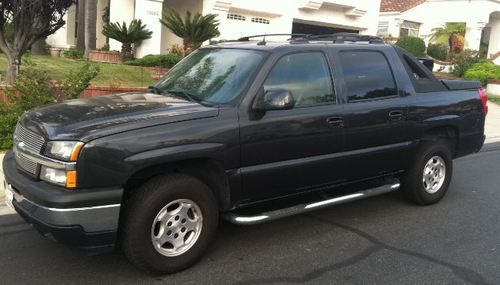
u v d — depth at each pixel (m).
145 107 4.43
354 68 5.48
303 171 4.98
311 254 4.88
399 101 5.76
